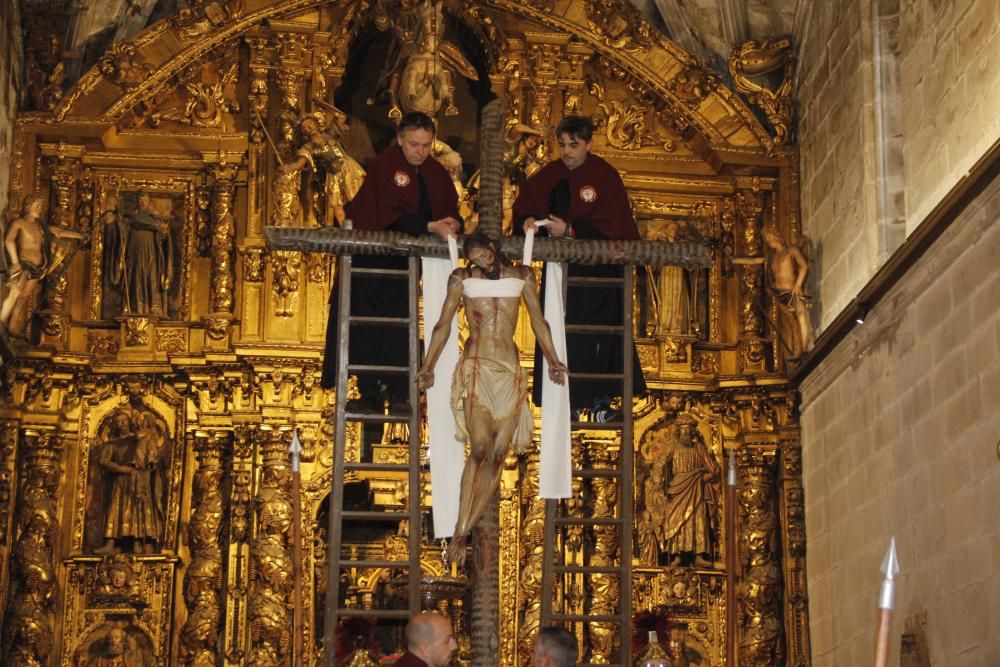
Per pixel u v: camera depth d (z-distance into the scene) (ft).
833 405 59.47
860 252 57.57
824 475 60.49
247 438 62.49
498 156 30.66
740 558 63.26
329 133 65.41
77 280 64.49
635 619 37.86
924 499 48.21
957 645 44.42
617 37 68.28
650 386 65.16
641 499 64.08
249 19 66.39
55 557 61.11
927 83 52.85
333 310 34.32
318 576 62.08
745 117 67.67
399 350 33.81
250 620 60.34
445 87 64.69
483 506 28.86
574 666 24.70
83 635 60.80
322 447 62.95
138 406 63.52
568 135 34.27
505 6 68.03
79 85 64.44
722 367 66.59
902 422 50.83
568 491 31.35
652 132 68.74
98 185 65.51
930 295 48.14
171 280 65.26
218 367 62.69
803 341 63.10
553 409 31.58
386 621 62.13
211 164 65.62
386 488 61.93
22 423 61.36
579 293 34.58
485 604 28.66
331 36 67.05
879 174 56.34
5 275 59.77
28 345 61.11
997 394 41.91
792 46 68.08
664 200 68.18
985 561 42.39
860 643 54.54
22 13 64.59
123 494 62.08
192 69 66.49
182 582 61.82
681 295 66.69
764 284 66.59
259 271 64.18
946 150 50.49
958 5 49.29
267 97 66.23
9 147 62.69
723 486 64.85
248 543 61.67
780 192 67.00
